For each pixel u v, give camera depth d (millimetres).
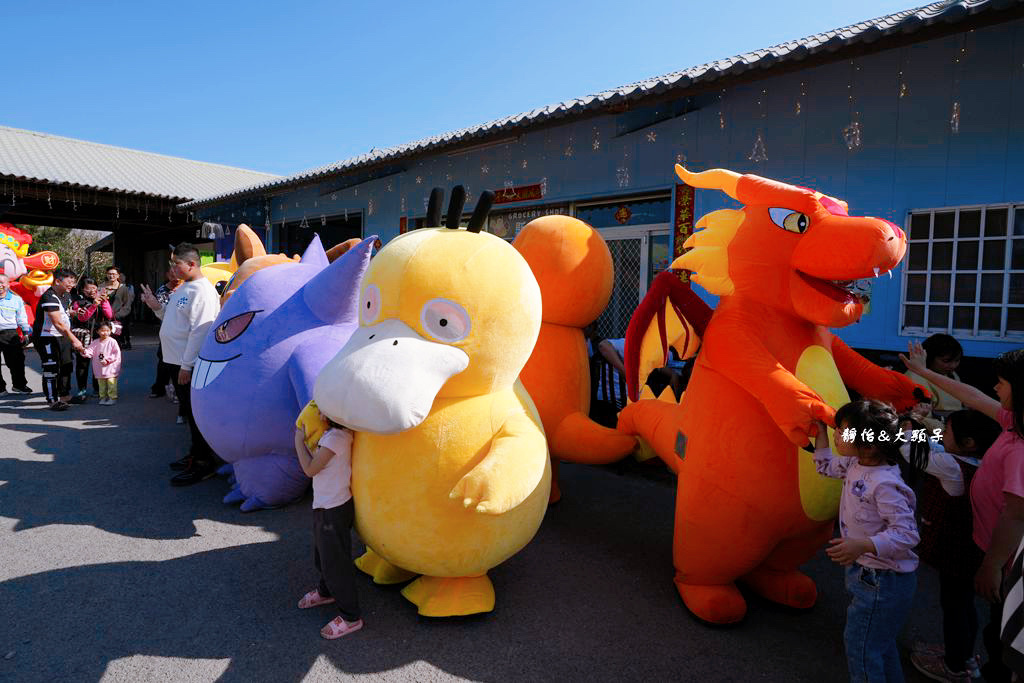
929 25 4242
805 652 2812
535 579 3463
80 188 13586
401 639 2834
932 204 5234
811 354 2832
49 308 7402
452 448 2682
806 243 2658
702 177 3197
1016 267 4891
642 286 7414
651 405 3506
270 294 4223
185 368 4824
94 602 3102
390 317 2639
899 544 2135
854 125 5531
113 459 5500
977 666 2629
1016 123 4840
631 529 4207
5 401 8125
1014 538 2127
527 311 2828
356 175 9930
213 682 2512
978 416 2580
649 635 2922
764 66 4941
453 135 8320
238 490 4457
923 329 5340
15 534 3893
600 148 7516
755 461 2719
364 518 2795
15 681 2490
